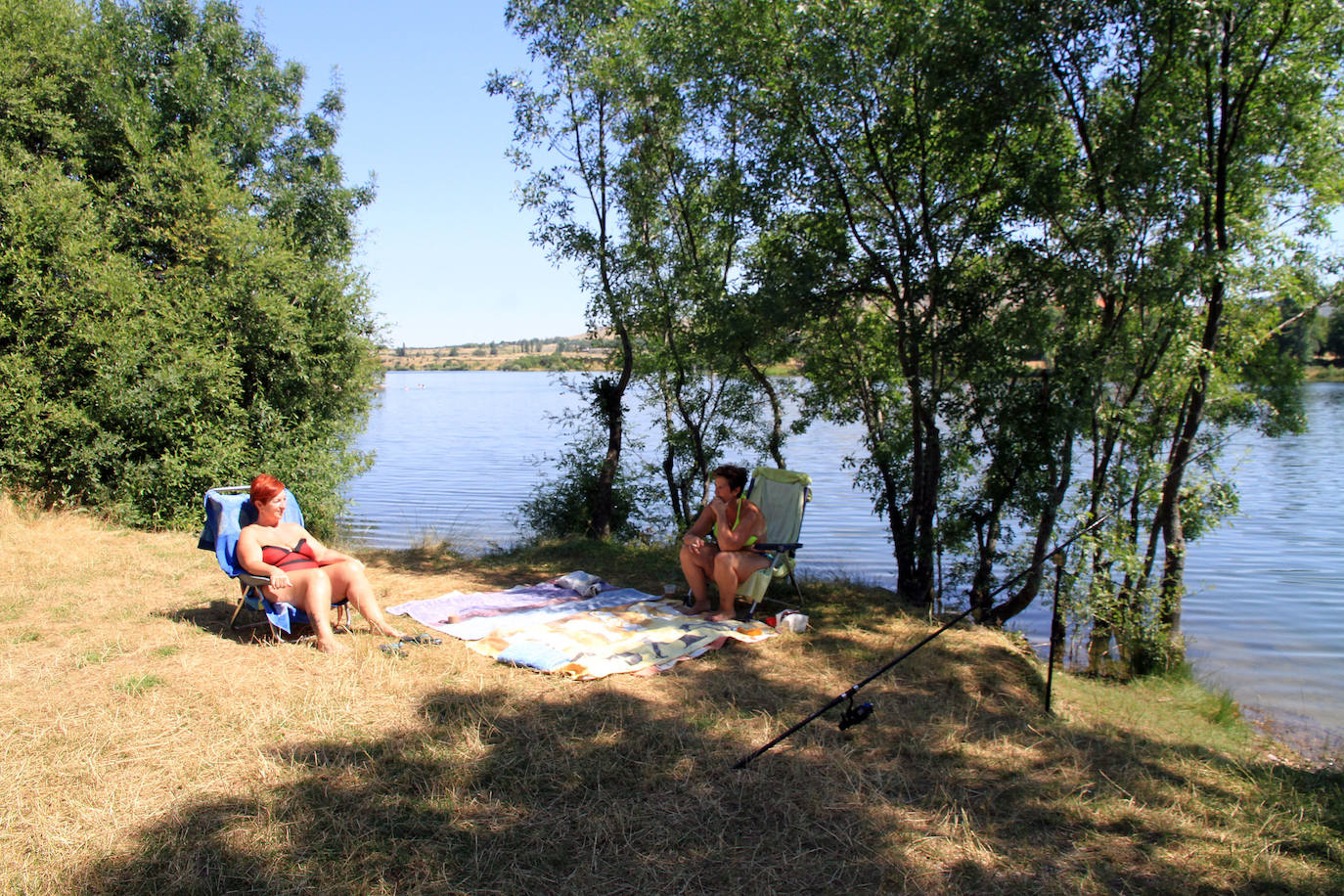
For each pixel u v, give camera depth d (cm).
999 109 693
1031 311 720
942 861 321
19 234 965
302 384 1303
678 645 562
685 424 1159
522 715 438
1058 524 802
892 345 901
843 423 975
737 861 316
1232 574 1230
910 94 752
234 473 1095
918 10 682
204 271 1155
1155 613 793
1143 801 379
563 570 829
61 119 1111
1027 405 719
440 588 742
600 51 990
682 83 896
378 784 358
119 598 643
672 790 368
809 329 838
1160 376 771
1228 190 775
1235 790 397
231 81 1503
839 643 601
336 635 561
